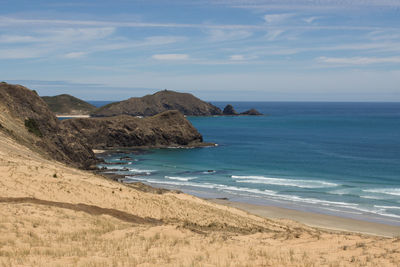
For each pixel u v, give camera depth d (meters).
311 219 51.97
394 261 15.61
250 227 37.53
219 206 45.28
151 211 35.00
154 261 15.56
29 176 33.41
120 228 24.98
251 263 15.52
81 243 19.14
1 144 49.62
